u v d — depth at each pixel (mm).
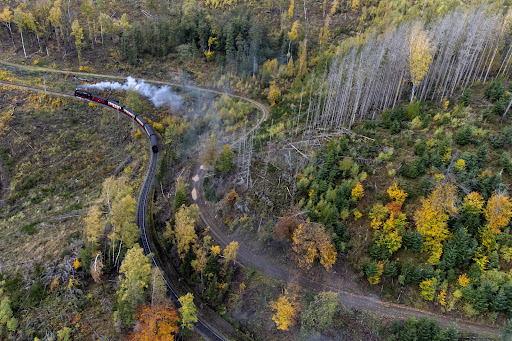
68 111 125312
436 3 146500
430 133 89000
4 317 66125
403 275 65812
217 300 70000
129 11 190250
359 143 90250
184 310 62031
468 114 91125
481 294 59906
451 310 63031
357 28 161875
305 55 137250
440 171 76625
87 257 72188
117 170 106375
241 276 74125
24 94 128500
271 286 71625
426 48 91688
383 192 77125
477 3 134625
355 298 67625
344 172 81000
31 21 155875
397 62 100750
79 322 66312
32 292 70438
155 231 84812
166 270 76750
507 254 62469
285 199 83875
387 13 152250
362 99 104125
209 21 162625
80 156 112125
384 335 62031
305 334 63938
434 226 66312
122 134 118188
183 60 158500
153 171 102000
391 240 67688
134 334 62219
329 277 71500
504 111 88500
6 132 114688
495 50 99438
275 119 120562
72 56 156875
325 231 71500
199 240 80250
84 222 84812
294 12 180625
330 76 109625
